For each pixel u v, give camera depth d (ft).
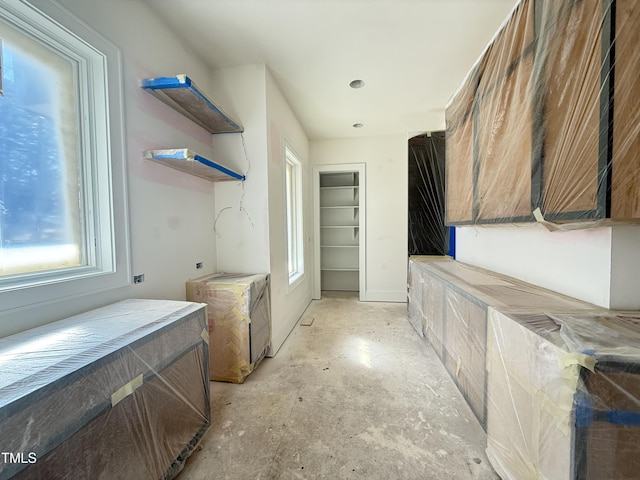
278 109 8.12
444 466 3.88
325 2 5.06
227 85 7.18
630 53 2.75
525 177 4.20
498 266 6.75
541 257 5.18
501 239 6.59
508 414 3.51
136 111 4.75
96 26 4.00
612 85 2.84
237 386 5.91
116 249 4.34
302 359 7.17
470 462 3.95
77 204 4.03
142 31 4.90
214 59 6.84
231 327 6.02
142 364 3.10
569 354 2.52
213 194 7.35
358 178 13.99
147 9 5.03
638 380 2.36
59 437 2.23
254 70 7.06
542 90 3.80
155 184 5.23
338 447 4.22
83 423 2.43
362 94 8.68
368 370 6.56
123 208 4.46
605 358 2.39
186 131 6.22
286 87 8.21
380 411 5.05
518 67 4.34
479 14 5.38
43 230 3.62
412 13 5.35
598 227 3.71
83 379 2.43
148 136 5.04
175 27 5.68
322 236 15.47
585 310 3.68
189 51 6.31
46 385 2.14
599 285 3.89
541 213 3.85
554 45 3.56
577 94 3.23
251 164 7.18
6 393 2.00
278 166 8.09
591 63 3.04
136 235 4.76
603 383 2.41
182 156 4.84
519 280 5.87
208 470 3.84
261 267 7.27
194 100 5.40
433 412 5.01
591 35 3.03
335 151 12.92
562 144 3.48
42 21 3.40
